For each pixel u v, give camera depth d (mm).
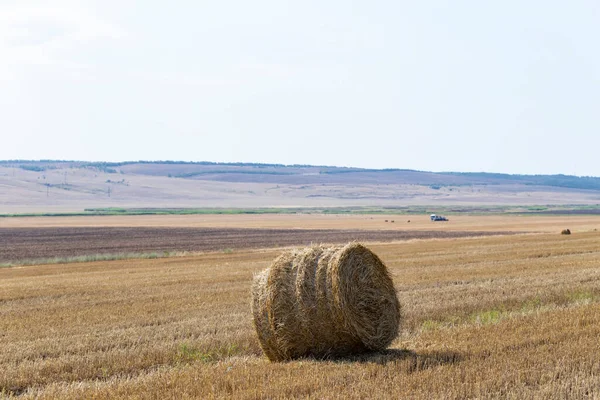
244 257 49031
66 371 14445
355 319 14281
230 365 14055
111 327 19172
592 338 14359
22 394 12898
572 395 10609
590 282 25844
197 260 47344
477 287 24828
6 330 19047
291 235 88750
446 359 13188
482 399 10461
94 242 79188
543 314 17859
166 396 11352
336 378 12016
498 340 14609
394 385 11328
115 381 13188
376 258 14758
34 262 51750
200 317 20281
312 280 14562
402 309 19984
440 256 40844
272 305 14758
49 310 22844
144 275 35188
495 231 89750
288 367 13266
